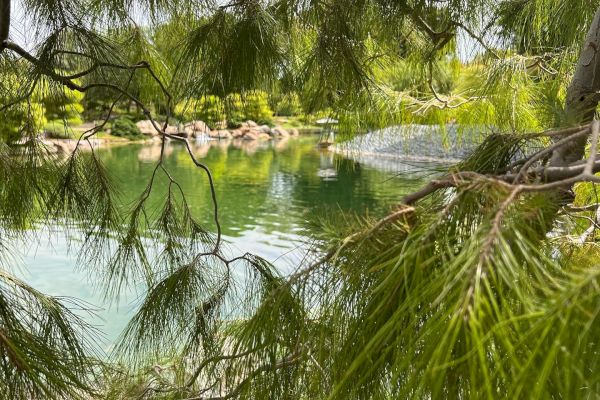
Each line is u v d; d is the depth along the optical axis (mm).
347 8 1220
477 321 371
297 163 14531
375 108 1730
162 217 1280
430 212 590
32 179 1137
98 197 1243
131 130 18484
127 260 1240
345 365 579
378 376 551
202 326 1138
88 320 2908
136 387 1148
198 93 1172
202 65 1175
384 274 563
